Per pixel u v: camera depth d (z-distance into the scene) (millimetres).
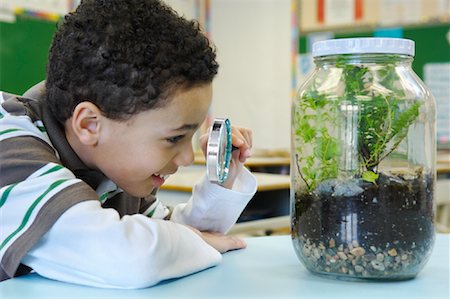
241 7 4543
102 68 651
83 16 692
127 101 648
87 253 577
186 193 1987
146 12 677
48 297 535
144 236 585
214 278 610
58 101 710
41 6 3375
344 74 607
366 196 570
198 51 675
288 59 4395
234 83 4625
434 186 616
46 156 667
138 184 732
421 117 598
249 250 772
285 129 4422
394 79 604
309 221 605
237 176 835
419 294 543
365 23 4082
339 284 582
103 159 712
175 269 599
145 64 640
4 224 609
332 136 591
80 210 593
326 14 4223
